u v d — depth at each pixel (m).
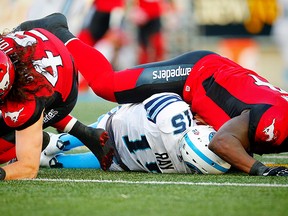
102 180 15.79
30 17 40.03
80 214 11.97
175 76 18.19
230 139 15.92
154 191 14.08
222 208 12.43
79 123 17.89
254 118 15.98
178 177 16.27
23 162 15.30
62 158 18.80
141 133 17.16
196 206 12.59
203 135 16.55
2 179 15.12
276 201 13.04
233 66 17.97
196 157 16.44
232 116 16.73
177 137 16.70
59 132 18.61
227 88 17.06
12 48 15.10
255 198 13.31
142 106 17.50
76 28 41.06
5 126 16.55
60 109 16.59
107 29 41.47
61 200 13.12
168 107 16.92
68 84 16.30
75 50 18.83
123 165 17.84
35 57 15.41
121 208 12.41
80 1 41.06
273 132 15.88
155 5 42.22
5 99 14.88
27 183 14.92
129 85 18.31
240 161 15.92
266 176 15.91
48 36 16.30
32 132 15.24
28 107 14.91
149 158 17.25
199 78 17.89
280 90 16.95
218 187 14.54
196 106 17.64
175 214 11.95
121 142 17.70
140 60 42.59
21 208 12.50
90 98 39.72
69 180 15.72
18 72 14.81
